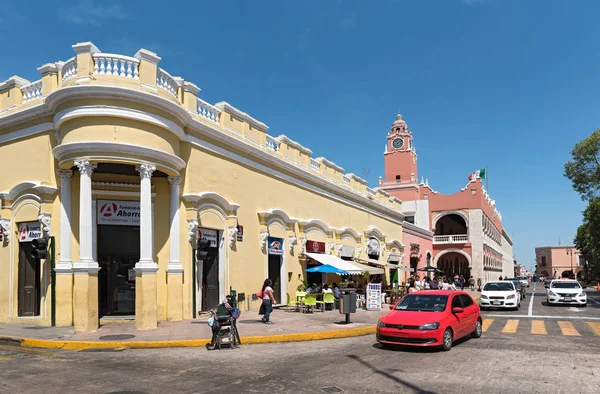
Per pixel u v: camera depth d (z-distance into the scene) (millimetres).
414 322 11625
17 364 9719
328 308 21641
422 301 13031
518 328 16453
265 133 22172
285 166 23125
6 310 15797
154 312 14055
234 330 12344
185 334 12977
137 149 14109
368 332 15055
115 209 15875
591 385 8109
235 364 9805
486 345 12555
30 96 16578
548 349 11859
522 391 7699
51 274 14672
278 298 22422
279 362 10062
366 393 7523
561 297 26375
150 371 9070
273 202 22219
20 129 16203
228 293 18406
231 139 18922
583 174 33000
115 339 12188
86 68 14359
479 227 54906
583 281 79688
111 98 14016
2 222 16031
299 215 24547
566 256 144125
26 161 15922
